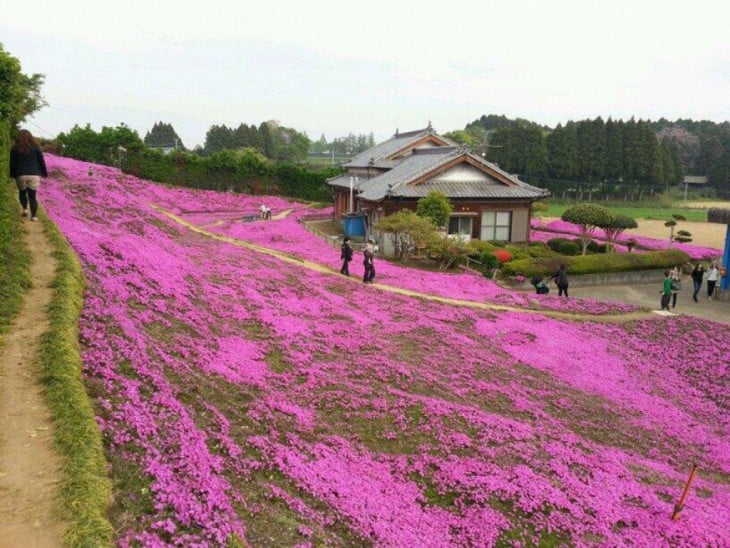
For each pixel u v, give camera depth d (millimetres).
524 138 111812
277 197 80500
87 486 7020
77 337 11078
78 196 27578
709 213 33438
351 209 50688
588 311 28078
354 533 8766
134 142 73688
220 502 8094
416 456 11602
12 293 11812
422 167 45312
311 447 10938
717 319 28922
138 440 8805
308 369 14867
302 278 26094
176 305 16062
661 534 10320
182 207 62219
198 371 12484
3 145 13742
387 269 34062
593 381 18734
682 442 15414
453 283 32031
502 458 12000
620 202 113375
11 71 14844
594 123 110938
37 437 7859
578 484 11438
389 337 19500
